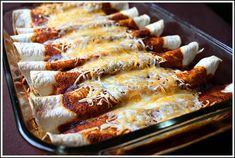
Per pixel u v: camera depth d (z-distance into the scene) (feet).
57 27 1.23
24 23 1.34
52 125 0.87
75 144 0.77
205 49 1.19
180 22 1.30
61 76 0.99
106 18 1.32
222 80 1.09
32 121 0.86
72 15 1.34
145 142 0.76
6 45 1.14
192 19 1.45
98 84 0.96
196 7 1.55
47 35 1.20
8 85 0.90
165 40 1.22
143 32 1.24
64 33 1.21
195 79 1.02
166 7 1.55
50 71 1.01
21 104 0.89
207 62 1.08
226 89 1.00
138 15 1.41
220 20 1.45
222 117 0.85
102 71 0.99
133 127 0.80
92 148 0.69
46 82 0.98
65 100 0.91
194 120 0.79
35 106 0.87
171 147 0.80
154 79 0.99
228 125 0.86
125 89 0.93
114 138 0.72
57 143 0.76
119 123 0.82
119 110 0.88
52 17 1.34
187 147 0.81
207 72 1.06
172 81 0.98
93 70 0.99
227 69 1.10
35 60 1.12
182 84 0.98
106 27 1.24
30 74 1.00
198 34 1.22
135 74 1.01
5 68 0.97
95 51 1.10
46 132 0.84
